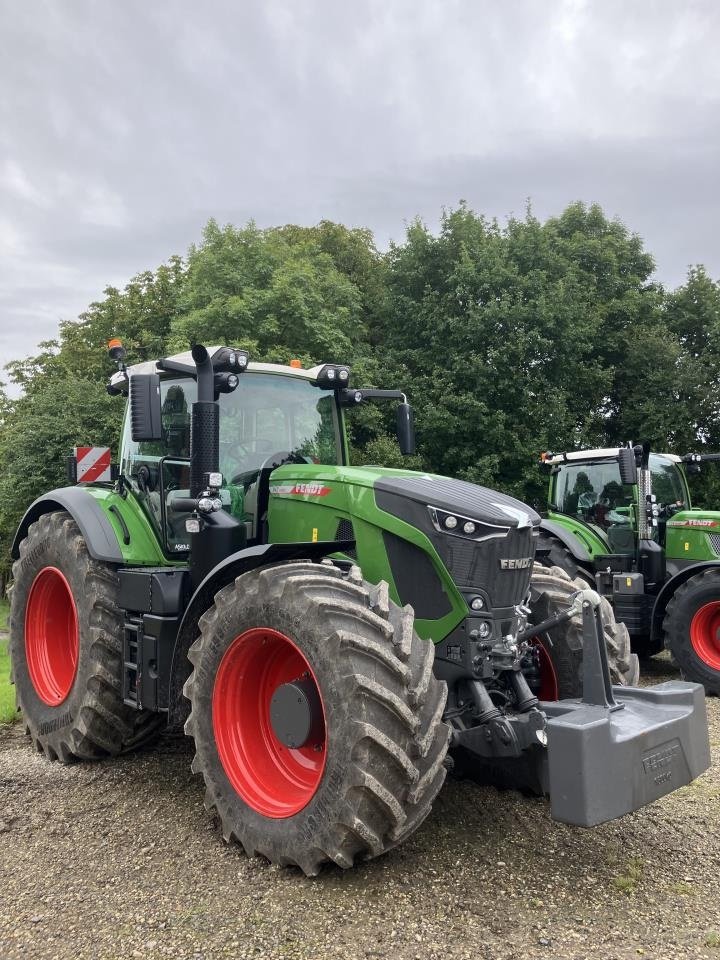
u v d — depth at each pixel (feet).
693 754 10.66
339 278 63.87
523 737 10.50
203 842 11.59
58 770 15.02
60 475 60.08
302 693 10.74
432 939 8.85
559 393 56.70
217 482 12.91
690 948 8.72
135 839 11.74
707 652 24.45
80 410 62.08
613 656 13.55
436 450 58.39
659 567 26.76
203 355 12.76
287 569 11.29
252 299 53.78
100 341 76.95
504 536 11.50
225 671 11.71
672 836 11.91
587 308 63.16
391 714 9.75
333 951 8.63
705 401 61.67
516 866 10.72
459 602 11.39
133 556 14.97
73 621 16.40
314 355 55.77
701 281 68.90
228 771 11.47
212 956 8.61
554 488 30.83
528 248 61.16
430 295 60.23
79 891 10.16
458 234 61.72
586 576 28.19
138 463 16.21
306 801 10.47
